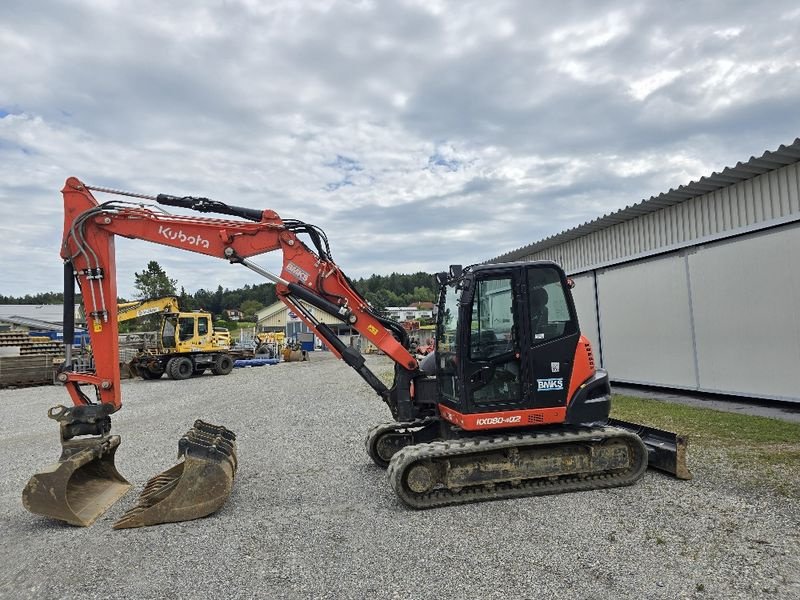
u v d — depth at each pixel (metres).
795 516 4.77
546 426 6.21
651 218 12.70
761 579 3.76
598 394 6.20
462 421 5.91
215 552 4.63
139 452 8.88
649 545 4.38
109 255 6.36
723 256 10.55
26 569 4.43
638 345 12.92
